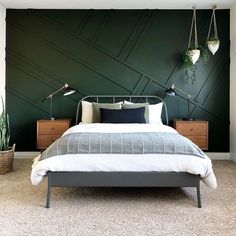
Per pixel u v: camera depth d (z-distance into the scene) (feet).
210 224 7.98
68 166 9.31
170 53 16.38
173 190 11.02
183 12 16.29
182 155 9.41
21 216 8.50
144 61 16.40
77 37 16.30
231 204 9.52
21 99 16.44
